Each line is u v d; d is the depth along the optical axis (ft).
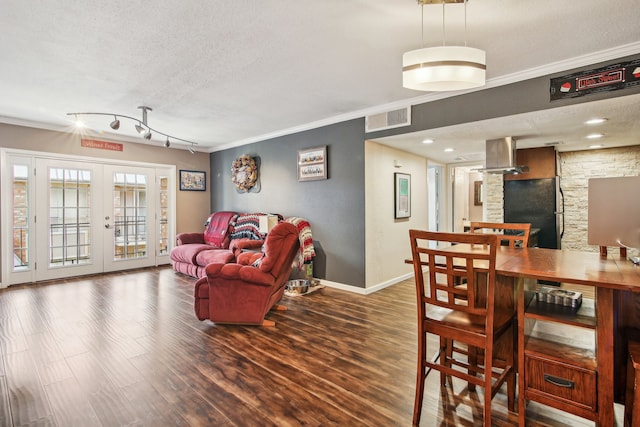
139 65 9.13
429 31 7.37
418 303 5.81
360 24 7.07
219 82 10.42
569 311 5.40
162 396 6.51
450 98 11.28
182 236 18.52
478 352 6.97
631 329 5.14
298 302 12.79
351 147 14.19
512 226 8.64
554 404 5.02
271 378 7.18
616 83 8.34
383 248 15.06
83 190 17.40
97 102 12.40
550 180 14.90
